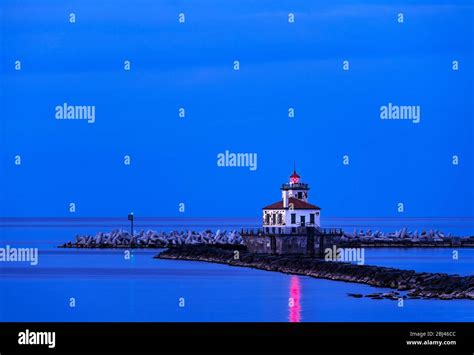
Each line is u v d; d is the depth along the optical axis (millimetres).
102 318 97438
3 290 117500
